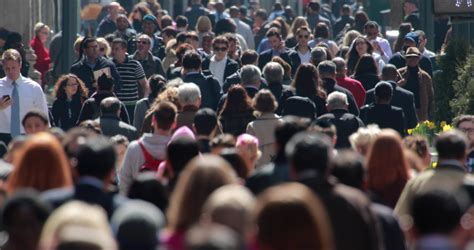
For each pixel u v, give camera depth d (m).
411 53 32.62
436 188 10.71
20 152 14.88
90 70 33.69
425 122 28.34
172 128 21.09
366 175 16.45
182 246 12.46
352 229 13.46
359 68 31.89
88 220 10.41
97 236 9.69
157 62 36.94
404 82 32.78
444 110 32.00
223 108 24.62
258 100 23.66
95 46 33.59
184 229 12.58
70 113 31.11
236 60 37.47
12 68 28.20
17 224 11.91
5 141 28.16
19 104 28.20
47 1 49.09
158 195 14.84
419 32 38.03
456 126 22.97
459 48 31.95
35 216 11.93
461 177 16.23
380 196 16.81
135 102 33.97
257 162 23.45
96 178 14.11
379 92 27.14
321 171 13.66
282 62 31.92
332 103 25.27
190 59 30.34
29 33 43.25
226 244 9.08
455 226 10.65
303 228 10.03
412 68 32.78
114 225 13.09
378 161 16.80
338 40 51.22
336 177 14.95
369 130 18.91
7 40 37.50
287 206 10.05
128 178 20.92
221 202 11.07
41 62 42.06
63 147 17.02
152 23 42.47
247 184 15.89
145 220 11.59
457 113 31.08
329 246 10.24
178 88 24.48
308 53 37.81
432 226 10.62
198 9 55.03
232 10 52.47
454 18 33.78
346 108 25.41
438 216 10.59
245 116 24.55
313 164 13.63
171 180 16.23
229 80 31.98
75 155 14.78
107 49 35.66
